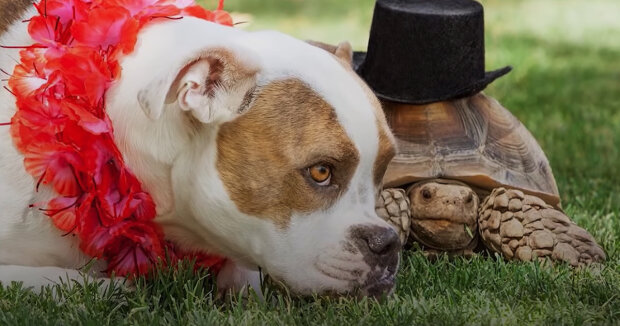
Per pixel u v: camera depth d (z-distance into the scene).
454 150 6.72
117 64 5.07
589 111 12.15
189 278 5.27
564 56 16.17
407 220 6.43
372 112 4.89
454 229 6.47
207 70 4.73
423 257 6.21
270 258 4.86
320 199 4.79
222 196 4.83
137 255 5.30
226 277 5.57
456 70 6.99
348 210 4.84
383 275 4.81
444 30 6.89
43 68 5.09
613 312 5.09
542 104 12.57
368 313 4.82
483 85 7.02
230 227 4.92
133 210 5.04
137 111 4.99
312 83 4.82
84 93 5.00
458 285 5.65
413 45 6.94
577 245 6.35
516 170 6.82
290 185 4.77
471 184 6.72
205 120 4.74
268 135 4.75
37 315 4.69
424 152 6.70
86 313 4.72
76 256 5.26
